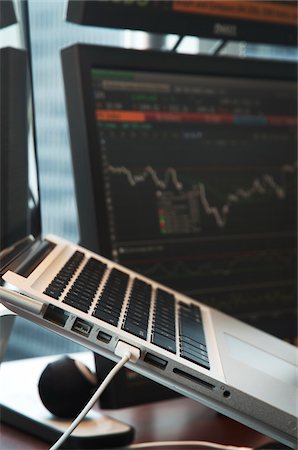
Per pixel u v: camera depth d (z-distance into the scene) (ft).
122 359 1.26
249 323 2.38
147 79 2.31
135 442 1.80
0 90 1.79
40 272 1.45
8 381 2.06
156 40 3.13
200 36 2.60
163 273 2.24
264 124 2.55
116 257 2.16
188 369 1.30
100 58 2.19
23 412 1.74
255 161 2.51
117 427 1.74
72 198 3.75
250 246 2.44
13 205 1.80
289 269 2.50
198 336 1.56
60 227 3.72
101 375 1.89
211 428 1.95
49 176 3.67
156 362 1.30
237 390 1.31
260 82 2.56
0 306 1.27
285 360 1.70
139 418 2.00
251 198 2.48
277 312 2.45
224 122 2.46
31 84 2.14
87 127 2.13
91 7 2.35
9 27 1.84
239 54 3.67
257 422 1.33
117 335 1.29
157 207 2.26
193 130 2.38
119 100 2.24
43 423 1.69
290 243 2.53
